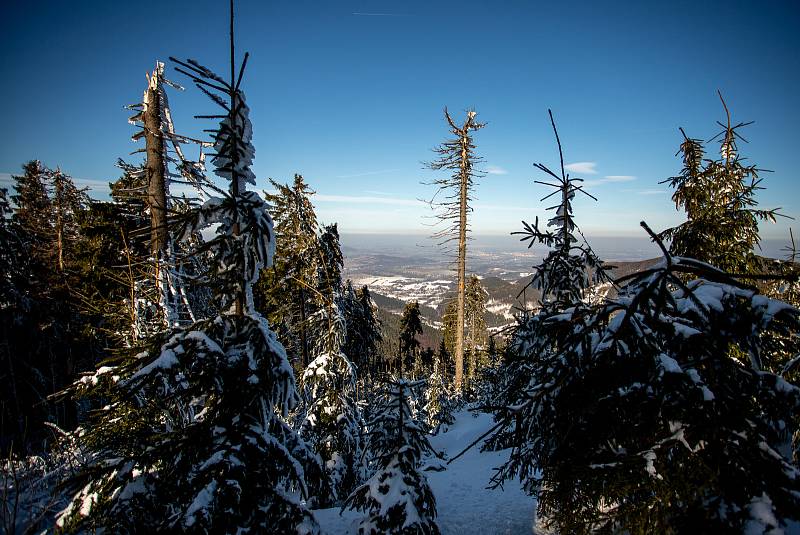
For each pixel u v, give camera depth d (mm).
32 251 16938
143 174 8141
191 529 3377
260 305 17516
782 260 7383
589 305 4348
